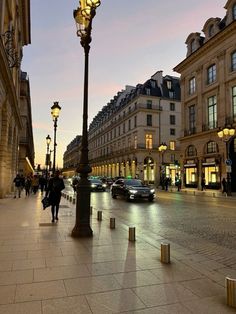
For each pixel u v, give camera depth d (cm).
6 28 1748
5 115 1850
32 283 418
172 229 940
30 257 550
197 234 855
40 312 330
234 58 3058
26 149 4991
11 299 364
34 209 1377
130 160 6103
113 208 1586
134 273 468
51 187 1010
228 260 572
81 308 341
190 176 3788
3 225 918
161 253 539
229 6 3134
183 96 4044
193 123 3847
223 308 347
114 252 595
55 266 498
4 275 451
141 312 334
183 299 372
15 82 2430
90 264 512
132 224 1032
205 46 3438
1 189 1895
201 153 3509
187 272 481
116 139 7231
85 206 761
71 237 739
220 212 1396
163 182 4009
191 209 1532
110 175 7638
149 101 5925
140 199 2169
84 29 802
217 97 3288
